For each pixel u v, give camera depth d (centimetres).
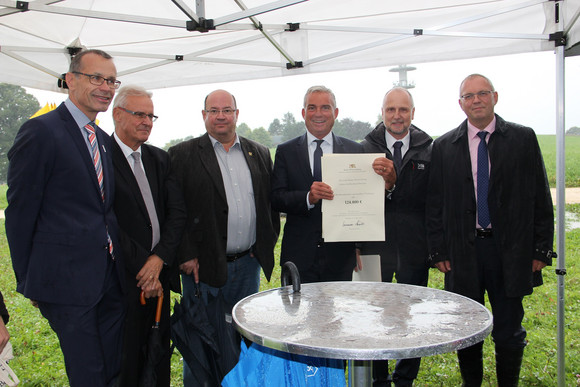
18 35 337
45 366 372
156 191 265
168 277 265
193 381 273
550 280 630
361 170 256
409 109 295
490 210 272
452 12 325
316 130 292
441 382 323
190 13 272
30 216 213
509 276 266
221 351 242
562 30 295
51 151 216
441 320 156
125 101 252
